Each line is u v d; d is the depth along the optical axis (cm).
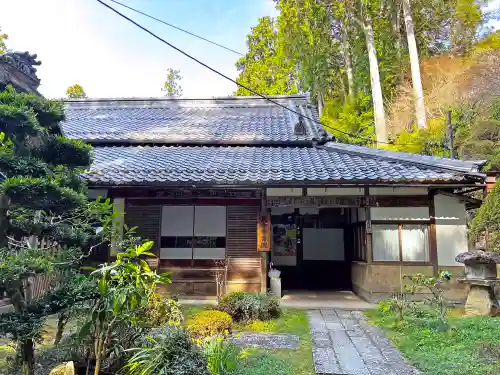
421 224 872
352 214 1130
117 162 960
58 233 393
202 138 1162
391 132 1873
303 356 523
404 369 465
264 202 894
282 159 985
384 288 865
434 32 2256
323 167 884
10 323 320
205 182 809
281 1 2047
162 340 377
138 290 368
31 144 379
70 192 357
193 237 939
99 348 369
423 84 1980
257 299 728
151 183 812
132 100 1611
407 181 789
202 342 459
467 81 1833
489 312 707
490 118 1517
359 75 2130
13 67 614
